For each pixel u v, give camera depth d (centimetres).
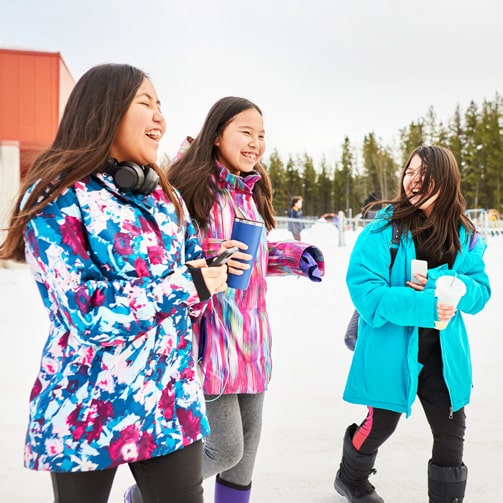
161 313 134
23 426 315
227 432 196
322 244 1698
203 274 140
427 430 320
